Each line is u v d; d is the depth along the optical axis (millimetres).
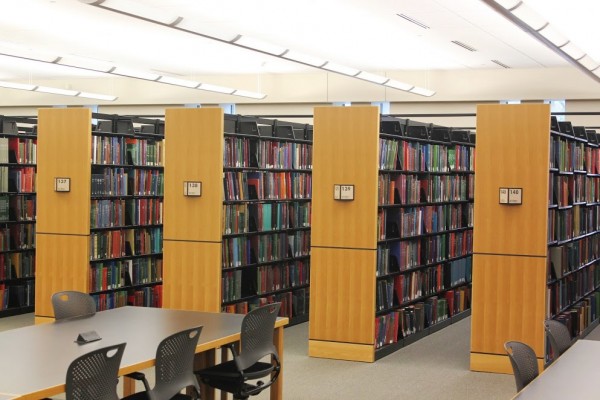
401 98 16344
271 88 17141
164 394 4758
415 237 9430
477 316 7766
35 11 11125
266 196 9688
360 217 8031
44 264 9102
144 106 18266
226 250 8828
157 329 5500
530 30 8766
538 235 7586
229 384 5582
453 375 7594
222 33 9664
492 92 15734
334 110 8086
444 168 10344
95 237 9172
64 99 18781
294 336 9500
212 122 8328
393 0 10109
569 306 9188
